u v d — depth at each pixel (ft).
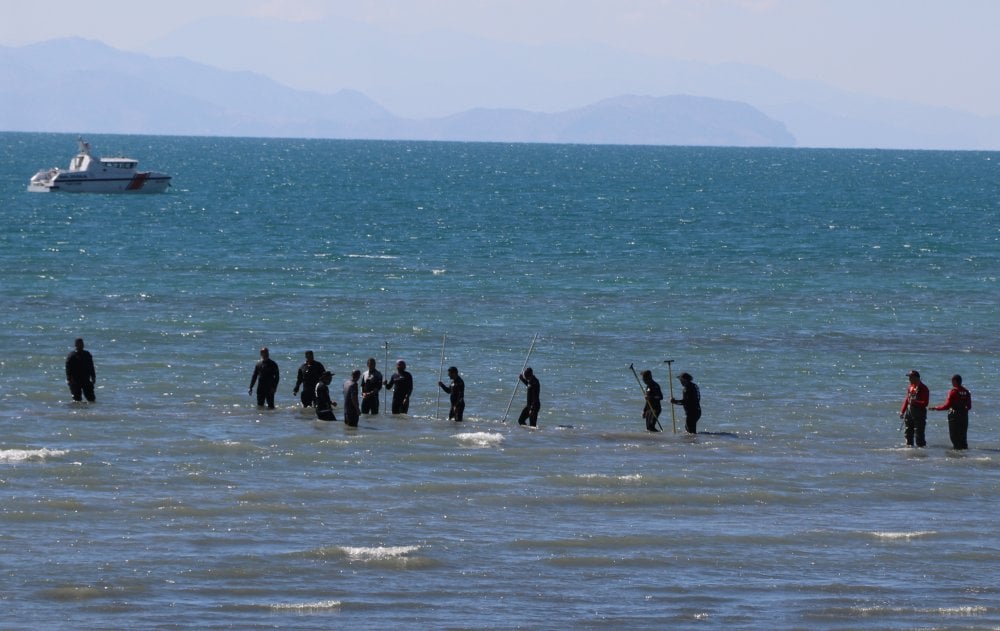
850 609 199.72
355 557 222.89
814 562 226.79
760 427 355.36
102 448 302.86
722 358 460.14
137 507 251.60
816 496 274.98
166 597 199.52
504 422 350.02
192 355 442.09
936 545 238.48
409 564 220.02
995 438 346.54
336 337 486.79
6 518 240.32
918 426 329.11
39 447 301.43
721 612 197.98
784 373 435.12
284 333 491.72
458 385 347.97
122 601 196.85
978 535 245.45
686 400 341.00
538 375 423.64
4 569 210.59
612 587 210.59
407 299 590.96
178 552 223.51
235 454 300.40
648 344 485.56
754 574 219.41
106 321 508.12
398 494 267.59
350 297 593.83
